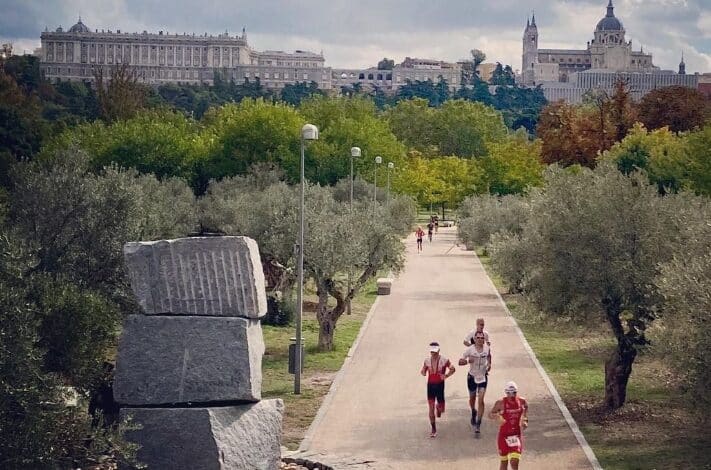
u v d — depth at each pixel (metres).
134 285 15.68
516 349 31.84
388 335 34.84
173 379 15.47
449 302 44.94
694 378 16.42
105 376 17.23
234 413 15.55
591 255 21.83
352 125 79.00
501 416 17.39
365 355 30.62
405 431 20.98
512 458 17.19
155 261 15.72
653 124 88.88
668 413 22.22
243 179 65.19
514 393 17.27
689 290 16.81
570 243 22.06
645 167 61.31
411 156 121.50
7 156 51.50
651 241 21.64
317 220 32.38
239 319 15.60
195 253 15.75
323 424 21.61
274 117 77.25
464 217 81.25
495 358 30.12
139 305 15.62
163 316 15.62
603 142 87.88
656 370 24.75
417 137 148.38
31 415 13.75
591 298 22.06
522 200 56.38
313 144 76.38
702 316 16.44
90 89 136.25
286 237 31.84
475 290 50.12
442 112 149.88
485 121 152.75
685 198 23.47
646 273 21.34
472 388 20.94
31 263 15.86
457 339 34.00
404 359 29.92
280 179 70.50
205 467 15.16
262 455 15.77
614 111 90.06
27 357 13.79
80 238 23.75
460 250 78.56
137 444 15.01
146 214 26.78
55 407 14.12
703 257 17.62
